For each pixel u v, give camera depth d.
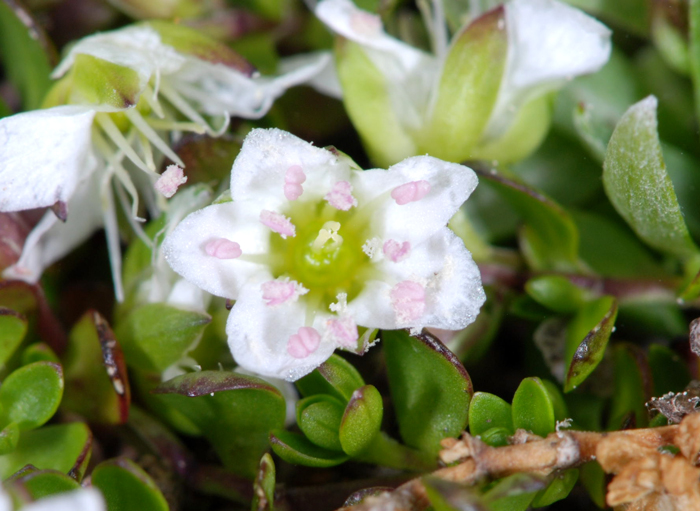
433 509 0.05
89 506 0.05
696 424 0.05
